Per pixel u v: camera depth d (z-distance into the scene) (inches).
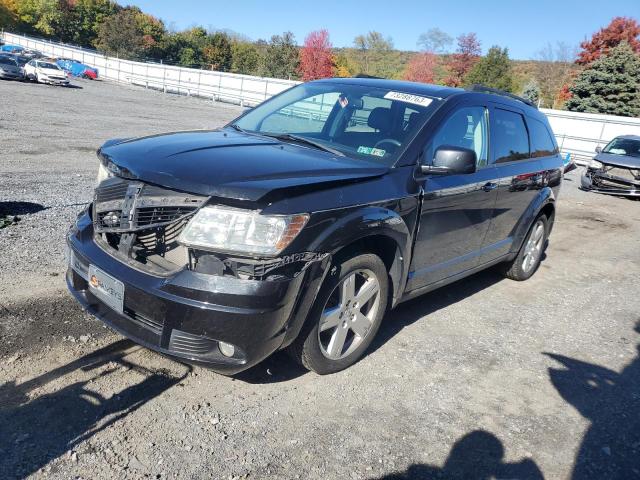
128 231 119.3
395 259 147.3
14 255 193.0
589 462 121.6
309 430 119.3
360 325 143.9
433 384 145.9
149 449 106.5
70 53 2198.6
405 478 108.9
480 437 125.6
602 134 998.4
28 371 126.0
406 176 146.9
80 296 134.8
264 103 191.6
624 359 176.4
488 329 187.5
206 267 110.7
